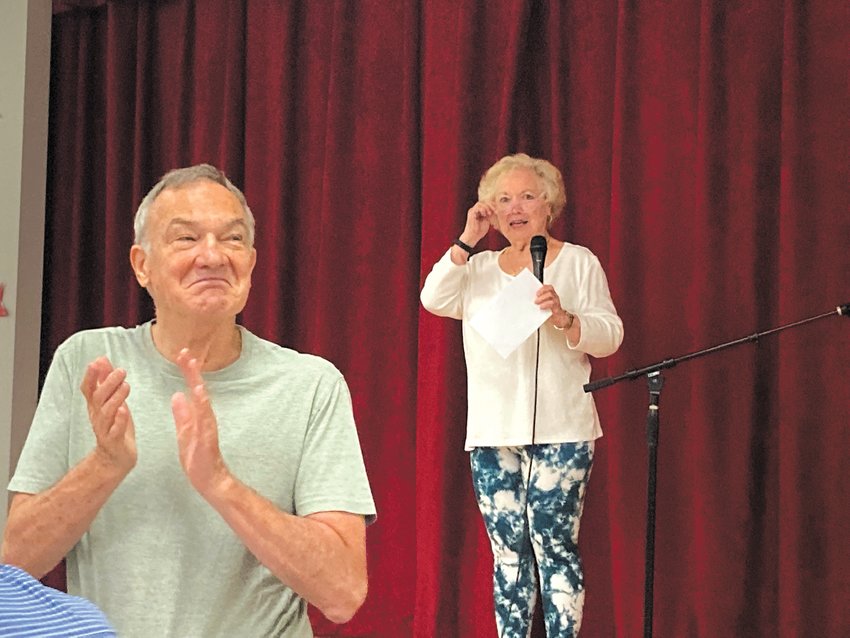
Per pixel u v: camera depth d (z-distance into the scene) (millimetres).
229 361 1581
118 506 1479
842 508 3086
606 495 3523
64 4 4664
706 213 3309
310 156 4215
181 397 1349
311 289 4188
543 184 3148
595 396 3539
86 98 4699
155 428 1508
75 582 1527
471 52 3740
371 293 3973
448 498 3627
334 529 1476
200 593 1462
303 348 4195
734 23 3344
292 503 1542
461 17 3746
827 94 3166
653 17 3473
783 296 3172
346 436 1553
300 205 4227
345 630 3930
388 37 4012
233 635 1467
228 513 1363
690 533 3338
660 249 3422
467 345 3152
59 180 4734
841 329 3104
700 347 3299
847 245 3119
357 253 4020
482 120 3766
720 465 3254
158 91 4594
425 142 3818
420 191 3926
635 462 3416
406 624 3838
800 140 3174
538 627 3498
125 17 4613
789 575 3119
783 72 3219
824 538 3113
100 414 1361
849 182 3125
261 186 4281
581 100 3646
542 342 3037
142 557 1466
